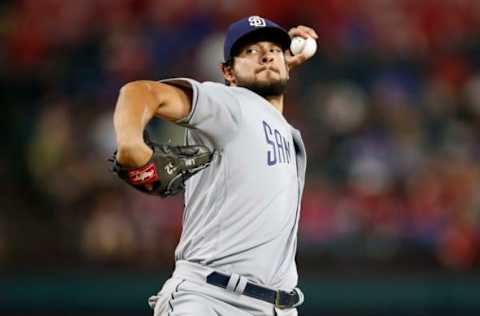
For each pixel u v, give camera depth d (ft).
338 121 163.32
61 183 153.99
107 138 156.87
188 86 48.85
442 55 183.52
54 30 188.24
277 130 54.70
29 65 183.32
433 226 144.56
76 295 134.72
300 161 57.77
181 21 184.55
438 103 171.01
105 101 170.40
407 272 134.51
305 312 132.67
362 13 187.42
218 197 52.70
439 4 189.88
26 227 149.18
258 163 52.85
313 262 137.90
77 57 183.01
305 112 165.68
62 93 175.63
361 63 177.99
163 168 44.11
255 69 56.24
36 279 135.23
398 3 189.26
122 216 143.64
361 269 135.13
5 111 171.83
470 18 190.49
